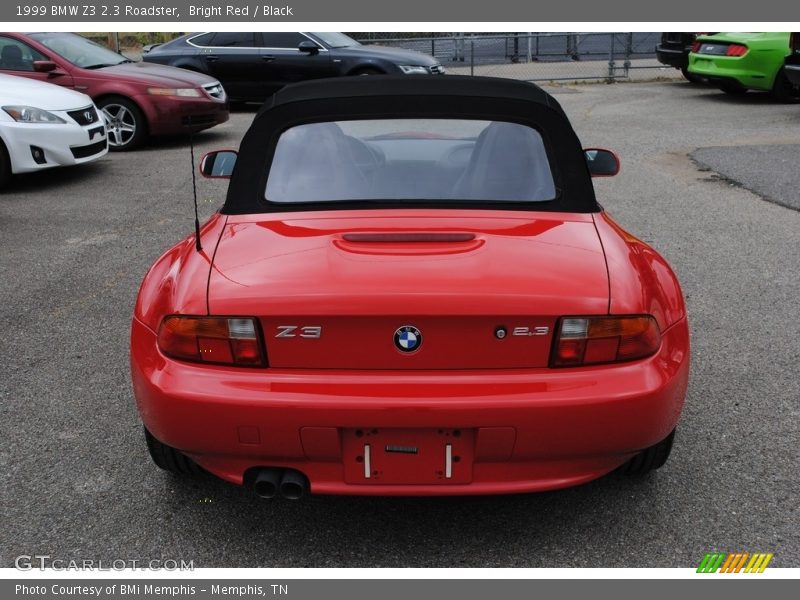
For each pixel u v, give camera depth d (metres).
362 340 2.37
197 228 2.73
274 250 2.63
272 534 2.77
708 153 9.60
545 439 2.37
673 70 19.72
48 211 7.52
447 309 2.32
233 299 2.41
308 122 3.10
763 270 5.50
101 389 3.85
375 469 2.44
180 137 11.89
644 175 8.60
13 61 10.77
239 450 2.43
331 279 2.42
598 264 2.56
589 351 2.40
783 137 10.48
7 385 3.90
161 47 14.37
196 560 2.63
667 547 2.66
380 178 3.03
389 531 2.79
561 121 3.06
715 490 2.97
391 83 3.21
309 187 3.00
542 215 2.90
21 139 8.30
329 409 2.33
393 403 2.32
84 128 8.79
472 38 18.31
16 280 5.52
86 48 11.41
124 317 4.82
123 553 2.66
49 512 2.88
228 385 2.39
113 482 3.06
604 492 2.98
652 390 2.40
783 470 3.09
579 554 2.64
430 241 2.64
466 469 2.44
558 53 22.23
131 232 6.75
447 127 3.08
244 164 3.04
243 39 13.98
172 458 2.91
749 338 4.36
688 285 5.23
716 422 3.46
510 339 2.37
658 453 2.84
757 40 13.72
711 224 6.68
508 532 2.77
